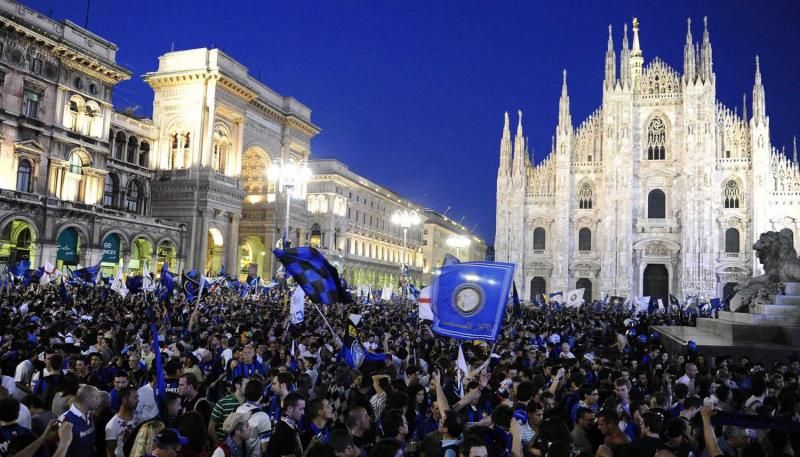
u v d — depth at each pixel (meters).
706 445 9.17
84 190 61.69
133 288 36.28
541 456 8.48
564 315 46.69
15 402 8.03
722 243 82.56
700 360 19.58
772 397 12.59
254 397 9.95
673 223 85.50
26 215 54.25
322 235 95.75
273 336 21.02
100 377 13.74
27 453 7.44
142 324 23.23
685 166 84.00
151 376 12.98
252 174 86.50
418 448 9.68
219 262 75.06
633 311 54.44
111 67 63.53
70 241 58.78
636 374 17.55
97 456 9.96
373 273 114.12
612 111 87.62
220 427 10.09
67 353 14.81
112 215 62.31
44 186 57.19
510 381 13.95
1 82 53.06
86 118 62.12
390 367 14.63
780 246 30.48
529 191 92.75
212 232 75.25
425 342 22.59
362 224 110.06
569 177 89.81
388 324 28.95
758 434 10.24
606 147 87.31
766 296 28.97
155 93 74.88
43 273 41.72
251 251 88.31
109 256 62.72
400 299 63.16
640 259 86.75
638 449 8.41
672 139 87.00
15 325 19.95
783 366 19.42
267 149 84.38
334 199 96.94
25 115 55.03
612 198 86.50
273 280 65.69
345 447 7.45
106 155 64.06
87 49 61.34
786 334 25.67
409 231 133.88
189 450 8.50
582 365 17.16
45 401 11.38
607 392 12.87
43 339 16.16
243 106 78.38
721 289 81.88
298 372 14.42
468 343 22.59
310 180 97.31
